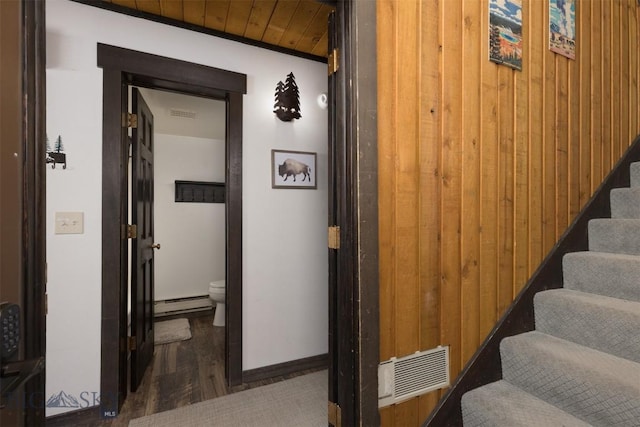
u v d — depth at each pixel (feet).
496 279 5.04
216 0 6.20
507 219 5.20
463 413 4.49
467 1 4.83
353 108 3.93
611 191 6.53
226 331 7.30
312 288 8.25
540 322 5.19
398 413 4.17
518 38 5.37
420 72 4.40
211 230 13.55
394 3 4.24
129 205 7.38
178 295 12.85
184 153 13.30
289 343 7.93
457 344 4.65
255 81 7.66
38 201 2.68
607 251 5.78
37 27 2.73
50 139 5.90
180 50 6.91
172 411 6.15
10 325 2.15
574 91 6.22
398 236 4.23
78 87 6.09
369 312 3.93
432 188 4.50
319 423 5.78
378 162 4.09
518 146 5.37
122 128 6.47
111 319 6.13
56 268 5.87
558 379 3.99
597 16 6.73
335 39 4.38
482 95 4.96
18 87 2.56
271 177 7.80
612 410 3.40
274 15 6.68
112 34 6.36
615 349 4.10
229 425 5.73
